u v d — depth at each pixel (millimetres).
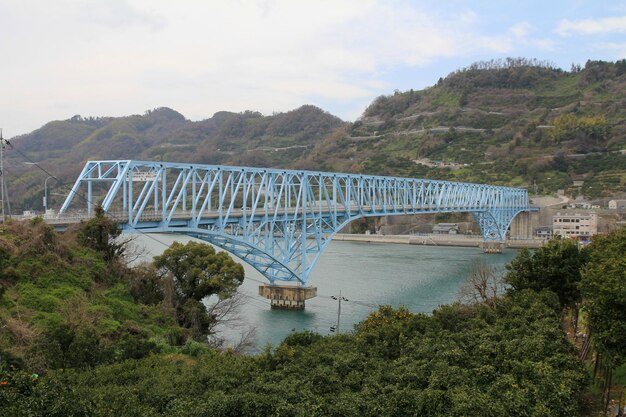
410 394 29625
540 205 196375
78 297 46281
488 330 40406
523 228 195750
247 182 79875
